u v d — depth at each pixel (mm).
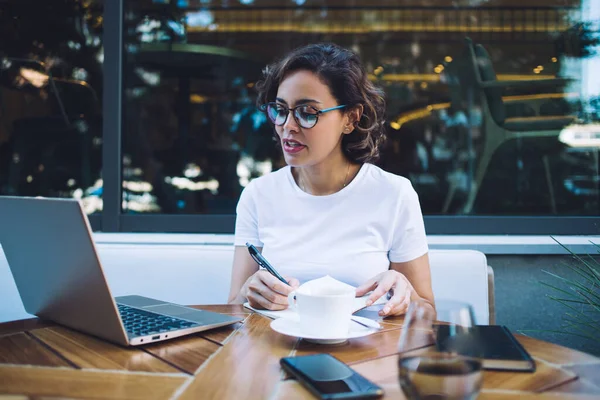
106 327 820
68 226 763
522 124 2473
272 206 1465
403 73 2604
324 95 1318
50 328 937
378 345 835
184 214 2240
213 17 2557
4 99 2471
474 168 2506
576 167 2439
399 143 2545
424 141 2541
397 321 998
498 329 860
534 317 1996
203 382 665
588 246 1958
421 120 2557
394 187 1430
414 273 1416
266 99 1490
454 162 2521
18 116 2469
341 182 1463
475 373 494
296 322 926
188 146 2484
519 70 2518
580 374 695
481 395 621
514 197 2477
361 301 1032
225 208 2492
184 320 927
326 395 601
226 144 2521
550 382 665
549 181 2455
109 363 741
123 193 2309
